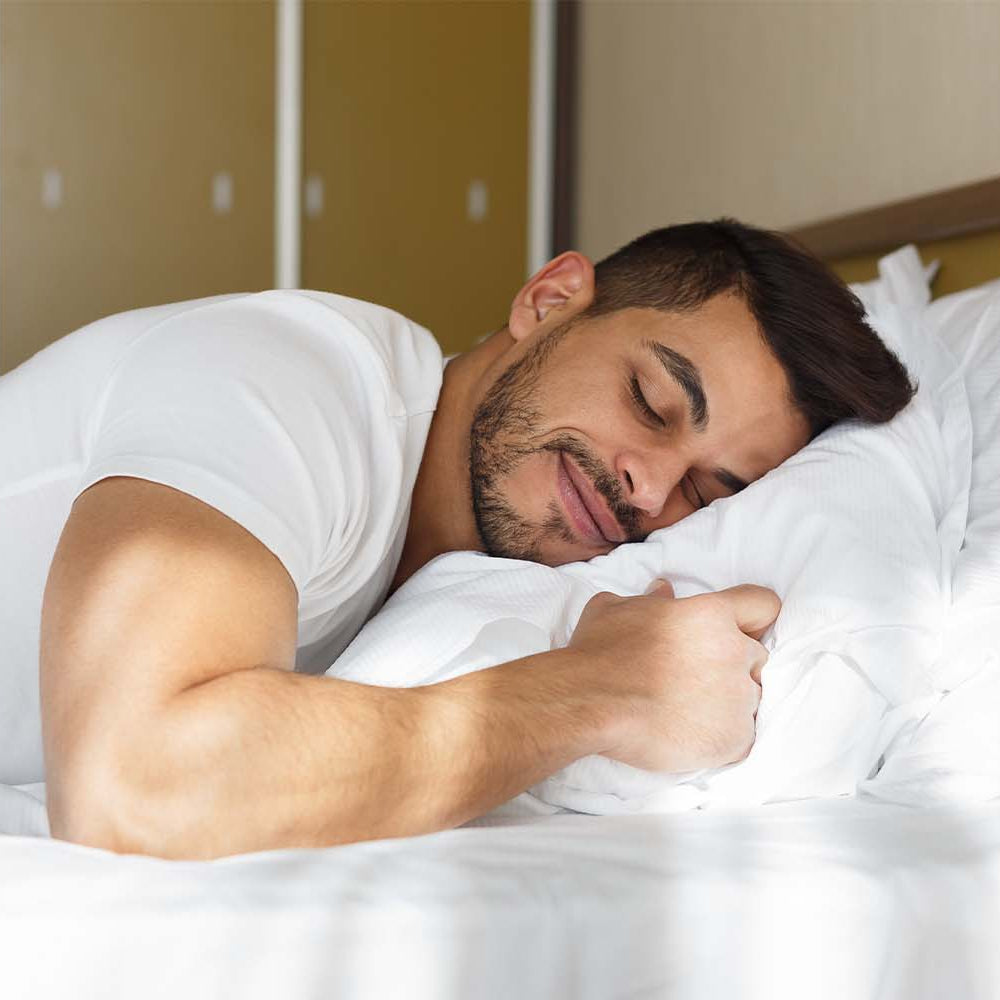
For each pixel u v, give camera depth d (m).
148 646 0.70
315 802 0.69
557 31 3.13
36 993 0.57
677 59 2.67
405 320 1.17
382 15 2.99
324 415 0.90
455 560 1.06
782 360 1.11
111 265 2.82
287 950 0.59
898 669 0.92
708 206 2.54
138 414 0.83
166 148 2.84
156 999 0.58
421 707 0.75
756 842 0.75
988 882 0.71
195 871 0.65
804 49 2.19
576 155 3.17
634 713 0.83
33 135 2.77
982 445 1.15
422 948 0.61
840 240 1.94
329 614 1.00
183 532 0.75
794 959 0.67
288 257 2.91
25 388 1.02
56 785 0.69
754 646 0.92
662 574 1.06
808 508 1.02
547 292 1.18
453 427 1.17
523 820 0.85
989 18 1.70
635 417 1.08
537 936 0.63
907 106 1.90
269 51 2.90
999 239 1.63
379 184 3.01
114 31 2.80
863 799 0.88
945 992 0.70
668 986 0.65
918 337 1.31
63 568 0.74
